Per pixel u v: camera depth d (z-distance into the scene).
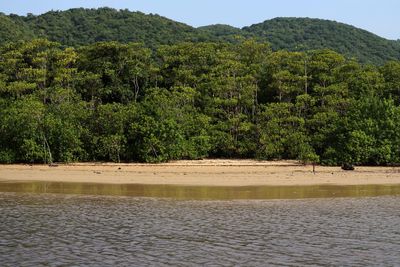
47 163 61.41
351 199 34.28
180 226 24.27
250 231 23.22
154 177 47.81
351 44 158.62
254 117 74.56
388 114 64.94
